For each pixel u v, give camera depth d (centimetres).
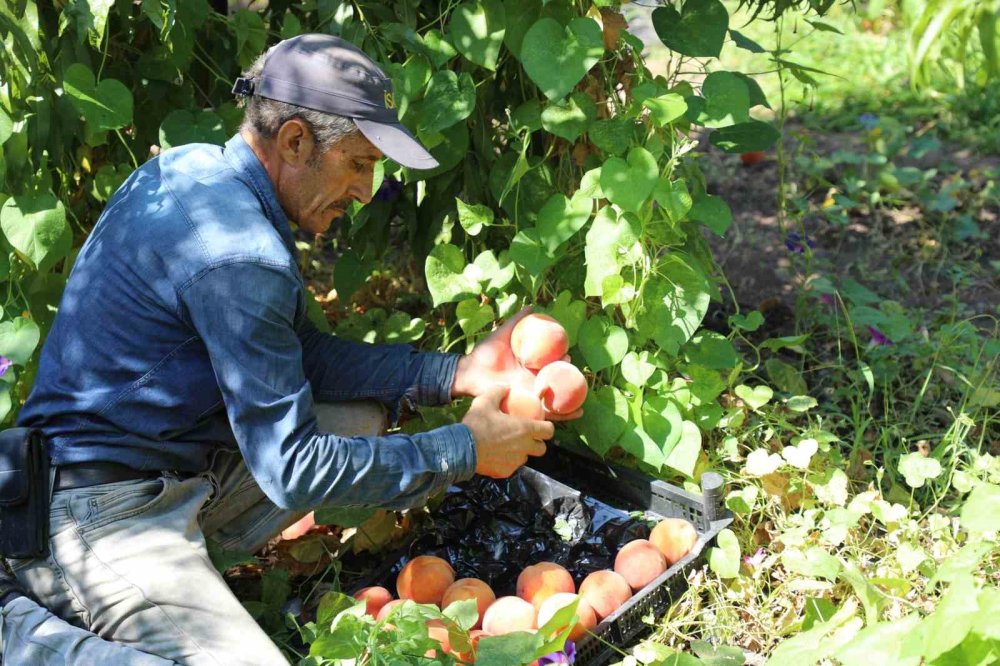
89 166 278
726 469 264
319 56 200
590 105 247
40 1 245
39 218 236
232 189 200
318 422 237
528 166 257
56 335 207
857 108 510
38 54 235
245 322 191
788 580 230
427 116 247
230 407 194
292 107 199
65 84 231
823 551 210
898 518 233
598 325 251
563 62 232
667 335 251
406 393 240
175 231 195
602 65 255
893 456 280
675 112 231
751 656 217
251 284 191
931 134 483
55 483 198
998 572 223
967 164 454
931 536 239
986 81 146
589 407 253
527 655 180
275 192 208
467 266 257
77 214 280
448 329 295
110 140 279
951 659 160
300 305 204
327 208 212
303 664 191
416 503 208
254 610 226
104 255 202
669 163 242
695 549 233
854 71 554
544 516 255
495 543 252
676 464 247
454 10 249
